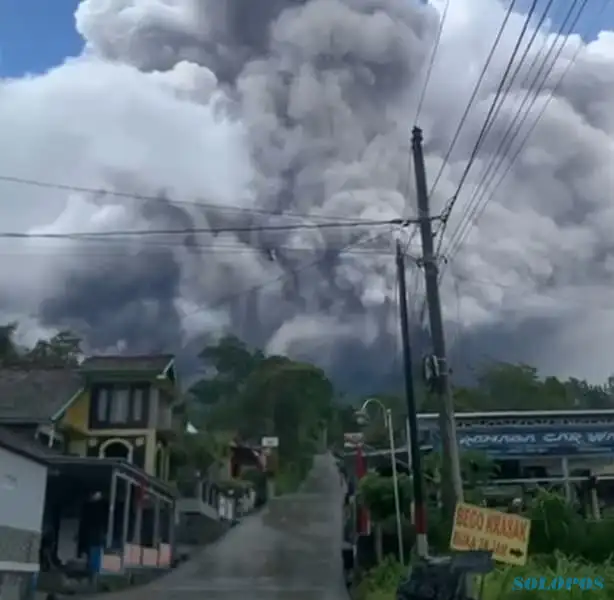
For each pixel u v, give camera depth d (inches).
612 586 621.9
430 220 719.7
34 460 935.0
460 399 2394.2
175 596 1078.4
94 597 1072.2
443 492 660.1
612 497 1307.8
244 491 2506.2
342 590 1117.7
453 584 513.7
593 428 1328.7
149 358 1733.5
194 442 2038.6
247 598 1045.8
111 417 1640.0
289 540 1897.1
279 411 3425.2
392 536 1093.1
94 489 1392.7
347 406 3555.6
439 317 690.8
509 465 1330.0
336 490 2967.5
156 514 1540.4
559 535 930.7
